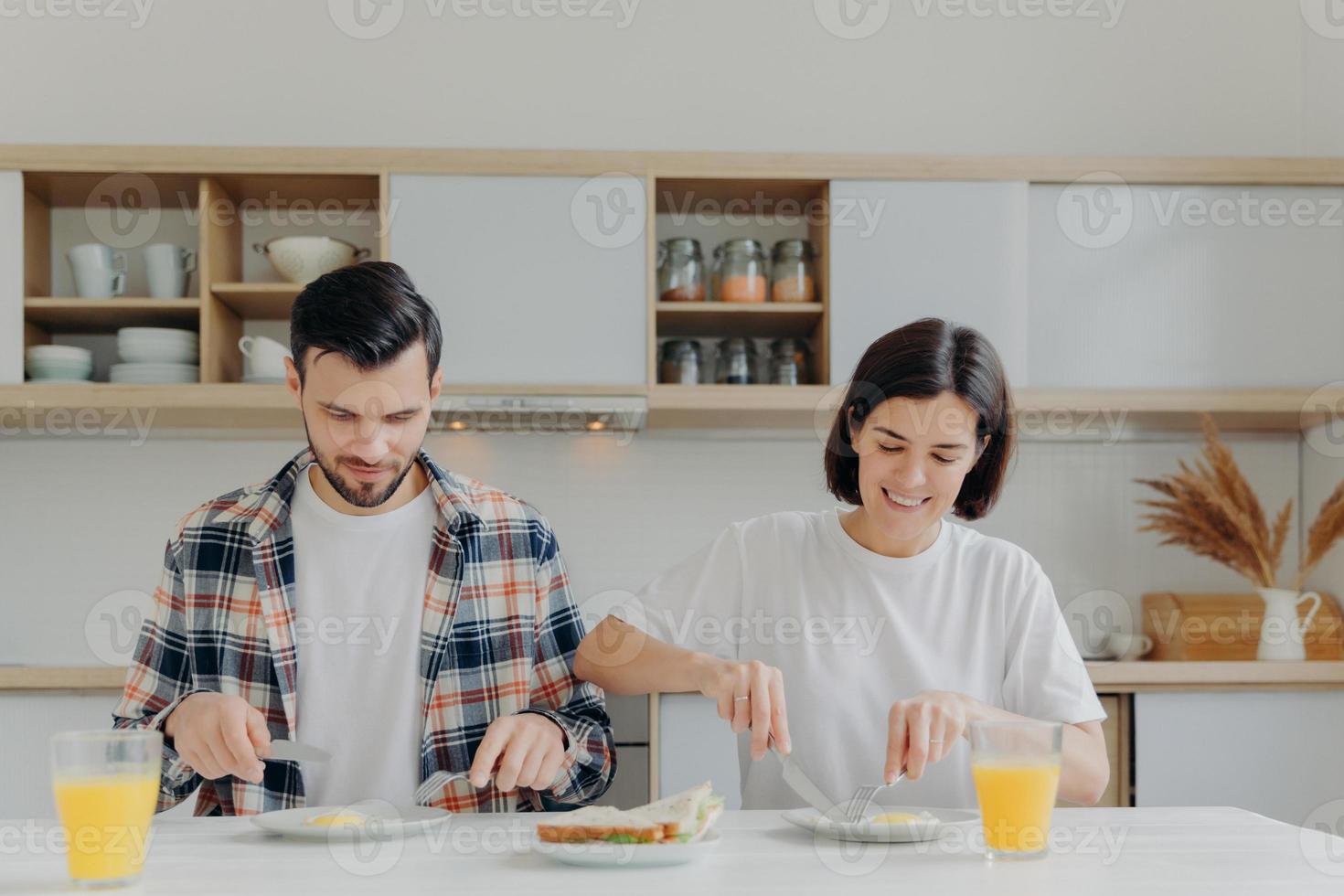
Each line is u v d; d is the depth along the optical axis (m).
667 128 2.91
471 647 1.36
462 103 2.89
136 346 2.59
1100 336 2.68
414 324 1.22
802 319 2.77
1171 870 0.90
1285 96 2.94
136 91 2.85
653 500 2.86
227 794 1.31
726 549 1.49
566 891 0.83
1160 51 2.95
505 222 2.62
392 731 1.33
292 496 1.38
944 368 1.27
